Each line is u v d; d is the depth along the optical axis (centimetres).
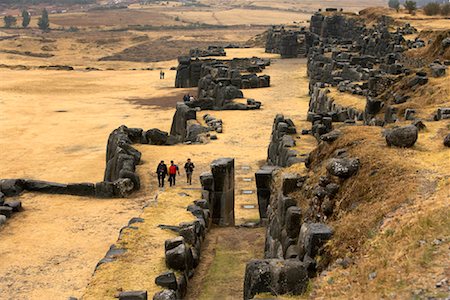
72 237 2980
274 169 3072
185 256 2170
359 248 1628
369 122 4003
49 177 4788
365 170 2012
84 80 11219
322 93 5628
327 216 1995
